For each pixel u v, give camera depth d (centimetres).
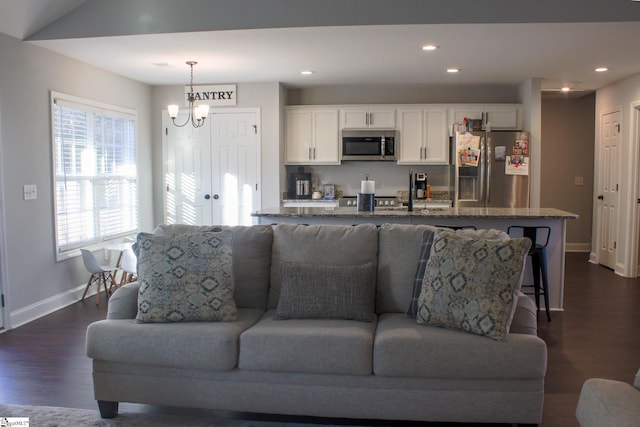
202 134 709
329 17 427
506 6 417
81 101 546
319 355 258
